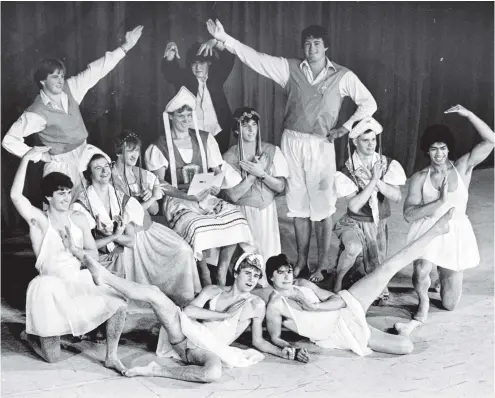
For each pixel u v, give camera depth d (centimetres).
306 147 700
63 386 527
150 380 538
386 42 831
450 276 638
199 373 532
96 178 612
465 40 863
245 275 573
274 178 681
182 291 630
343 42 819
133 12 746
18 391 518
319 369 554
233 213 658
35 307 548
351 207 648
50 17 726
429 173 645
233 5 778
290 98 706
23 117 653
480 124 631
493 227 805
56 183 562
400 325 610
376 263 667
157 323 621
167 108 664
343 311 584
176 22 760
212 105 735
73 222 573
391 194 656
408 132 869
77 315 547
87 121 755
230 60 738
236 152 691
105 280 544
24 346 581
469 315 641
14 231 770
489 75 883
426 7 837
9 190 759
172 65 730
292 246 760
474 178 933
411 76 852
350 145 716
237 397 516
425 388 527
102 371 549
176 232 649
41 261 562
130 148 645
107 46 746
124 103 760
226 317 572
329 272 710
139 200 648
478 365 559
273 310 580
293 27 800
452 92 877
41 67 648
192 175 671
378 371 552
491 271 724
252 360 563
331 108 704
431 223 639
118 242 624
